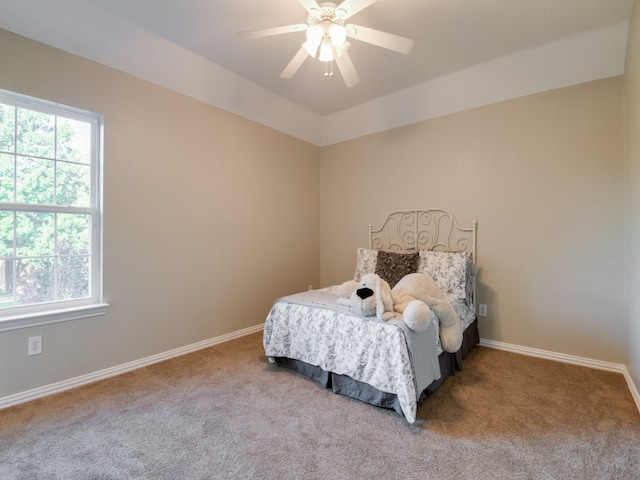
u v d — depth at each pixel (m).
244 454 1.59
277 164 3.89
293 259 4.11
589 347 2.69
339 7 1.74
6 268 2.10
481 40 2.53
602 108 2.62
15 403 2.03
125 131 2.54
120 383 2.35
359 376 2.06
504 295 3.08
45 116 2.24
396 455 1.58
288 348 2.52
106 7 2.13
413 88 3.34
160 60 2.62
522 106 2.96
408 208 3.69
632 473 1.45
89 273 2.45
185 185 2.96
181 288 2.94
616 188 2.58
